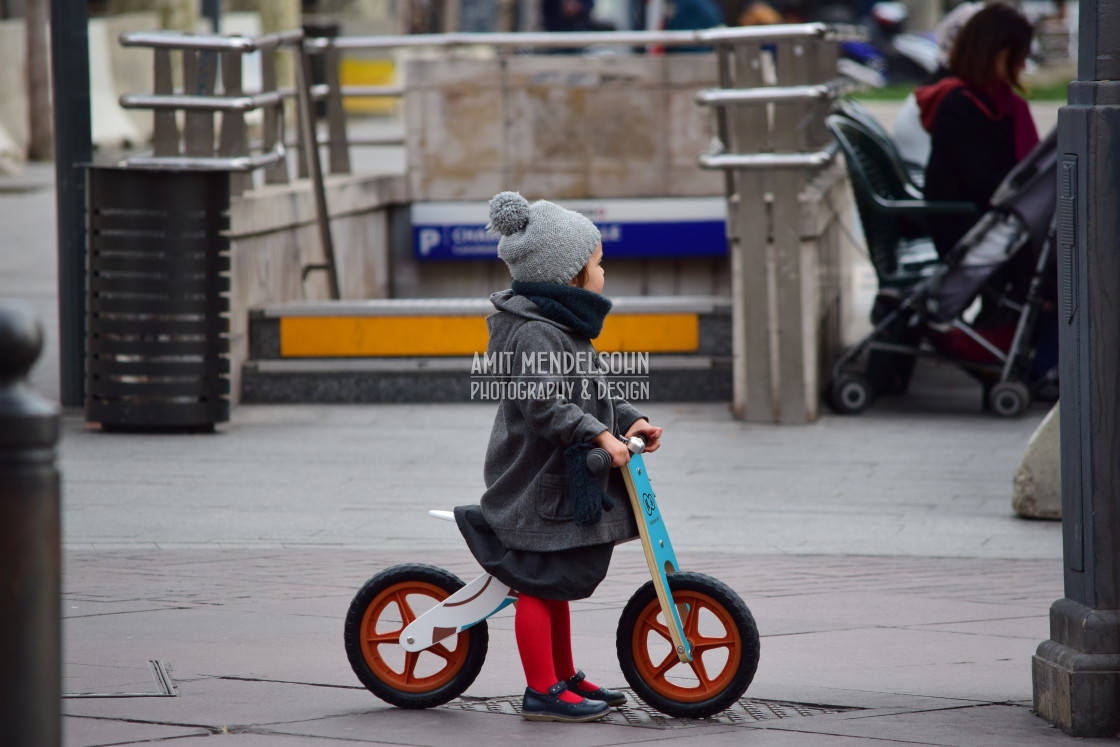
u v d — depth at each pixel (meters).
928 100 38.03
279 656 19.19
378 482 30.67
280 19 103.19
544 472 16.45
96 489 29.88
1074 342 16.27
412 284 50.22
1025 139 37.47
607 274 49.84
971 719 16.77
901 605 21.95
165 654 19.20
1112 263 15.90
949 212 36.19
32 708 10.87
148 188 34.41
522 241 16.70
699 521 27.64
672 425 36.59
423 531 26.78
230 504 28.75
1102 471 16.06
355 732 16.30
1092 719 16.03
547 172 49.22
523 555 16.56
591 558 16.53
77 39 36.47
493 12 133.25
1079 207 16.08
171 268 34.66
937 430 35.97
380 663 17.33
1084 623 16.14
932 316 36.28
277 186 43.44
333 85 48.66
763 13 71.25
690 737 16.17
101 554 24.92
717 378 39.28
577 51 65.56
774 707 17.30
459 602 16.97
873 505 28.91
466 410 38.44
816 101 34.69
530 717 16.80
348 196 45.75
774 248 36.44
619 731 16.41
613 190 49.09
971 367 37.31
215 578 23.33
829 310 40.91
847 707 17.25
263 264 40.03
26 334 10.83
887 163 39.03
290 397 39.19
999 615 21.41
